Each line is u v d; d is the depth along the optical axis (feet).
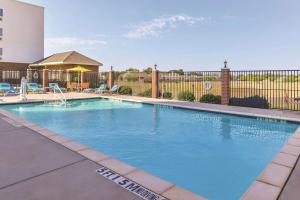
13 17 121.80
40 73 95.45
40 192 11.40
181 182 17.52
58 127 34.24
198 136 29.78
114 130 32.73
